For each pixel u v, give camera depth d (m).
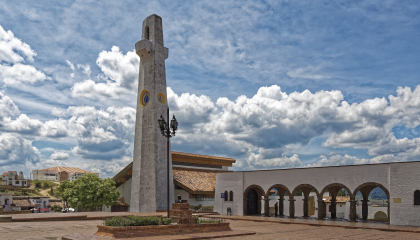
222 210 38.50
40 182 123.88
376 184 27.95
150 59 40.94
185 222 19.83
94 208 47.47
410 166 26.27
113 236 16.17
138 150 40.66
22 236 17.38
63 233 18.89
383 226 25.17
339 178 30.17
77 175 144.38
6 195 63.91
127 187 47.41
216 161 52.12
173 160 46.62
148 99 40.41
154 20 41.56
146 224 18.19
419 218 25.31
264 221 30.50
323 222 28.38
